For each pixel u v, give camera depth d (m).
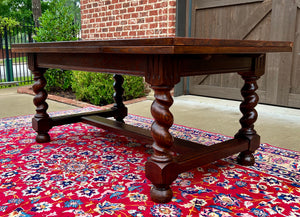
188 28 4.97
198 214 1.50
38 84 2.62
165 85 1.53
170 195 1.63
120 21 5.43
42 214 1.50
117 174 2.00
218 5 4.56
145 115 3.88
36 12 11.64
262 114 3.88
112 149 2.52
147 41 1.37
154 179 1.61
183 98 4.97
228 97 4.71
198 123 3.44
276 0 3.97
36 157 2.32
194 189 1.79
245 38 4.40
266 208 1.56
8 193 1.72
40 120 2.63
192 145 2.11
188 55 1.58
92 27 6.03
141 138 2.27
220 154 1.92
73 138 2.84
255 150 2.31
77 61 2.12
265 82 4.28
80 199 1.65
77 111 4.13
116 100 3.21
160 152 1.60
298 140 2.78
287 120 3.55
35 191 1.75
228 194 1.72
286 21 3.92
